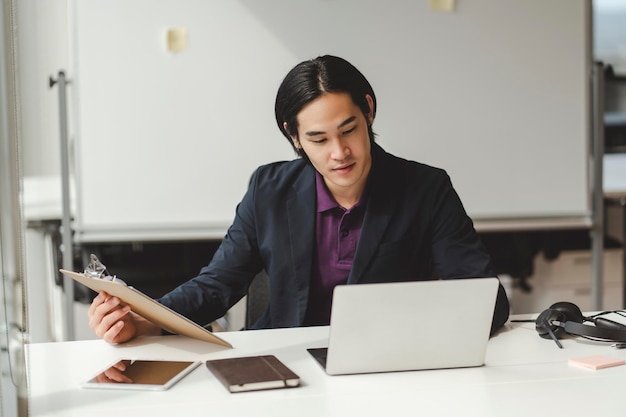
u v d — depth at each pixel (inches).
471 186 138.3
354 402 49.2
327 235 72.5
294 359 58.7
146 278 130.7
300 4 130.0
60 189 124.9
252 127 130.8
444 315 54.6
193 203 130.4
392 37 133.3
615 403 48.8
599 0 151.0
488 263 71.4
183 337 65.6
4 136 45.2
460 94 136.5
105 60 126.1
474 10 135.3
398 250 71.8
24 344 46.5
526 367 56.1
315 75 65.0
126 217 128.8
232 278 73.6
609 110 149.3
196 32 128.1
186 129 129.3
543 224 140.8
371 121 69.7
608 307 149.0
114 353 61.0
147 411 48.0
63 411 48.3
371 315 53.6
